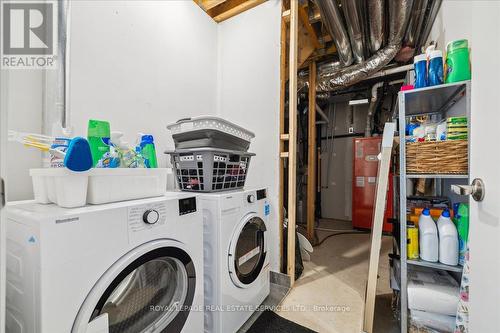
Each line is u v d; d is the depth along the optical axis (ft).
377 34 7.09
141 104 5.24
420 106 5.08
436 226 4.11
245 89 6.90
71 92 4.03
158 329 3.06
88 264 2.26
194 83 6.64
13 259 2.27
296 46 6.02
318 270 7.18
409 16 6.40
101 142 3.16
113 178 2.90
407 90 4.23
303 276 6.77
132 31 5.06
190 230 3.48
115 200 2.91
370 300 4.42
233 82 7.16
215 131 4.46
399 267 4.55
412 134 4.61
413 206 5.00
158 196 3.48
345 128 14.89
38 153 3.77
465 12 4.44
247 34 6.88
